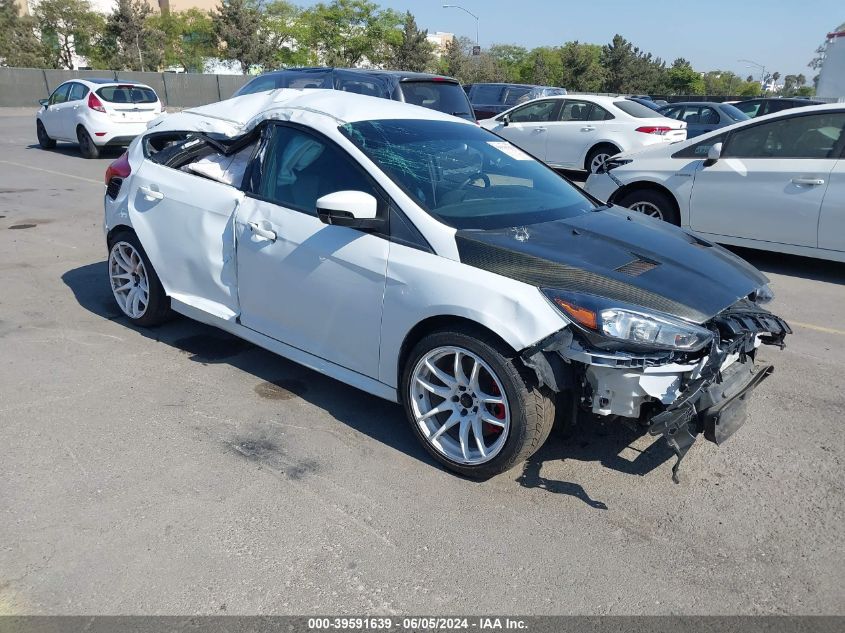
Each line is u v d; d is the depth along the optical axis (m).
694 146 7.41
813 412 4.04
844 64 16.64
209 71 58.88
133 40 52.53
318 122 3.84
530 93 18.58
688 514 3.05
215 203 4.19
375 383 3.54
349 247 3.47
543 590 2.57
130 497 3.02
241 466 3.30
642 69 61.25
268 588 2.53
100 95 14.20
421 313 3.19
